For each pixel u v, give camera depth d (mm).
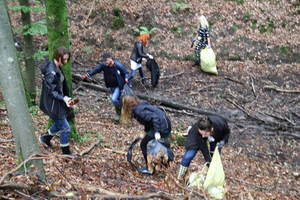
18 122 2527
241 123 7422
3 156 3539
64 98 3525
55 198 2771
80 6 10289
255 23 10164
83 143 4957
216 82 8617
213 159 3752
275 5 10500
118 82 5996
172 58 9461
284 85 8719
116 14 10039
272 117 7664
